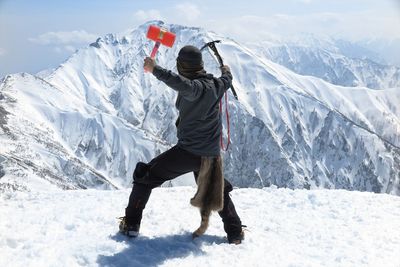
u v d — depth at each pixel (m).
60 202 7.80
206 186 5.47
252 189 9.83
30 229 5.75
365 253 5.86
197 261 5.26
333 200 8.78
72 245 5.28
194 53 5.28
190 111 5.24
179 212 7.29
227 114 5.69
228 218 5.91
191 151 5.33
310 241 6.29
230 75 5.68
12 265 4.58
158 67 4.77
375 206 8.45
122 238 5.67
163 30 4.93
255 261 5.37
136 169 5.61
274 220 7.27
